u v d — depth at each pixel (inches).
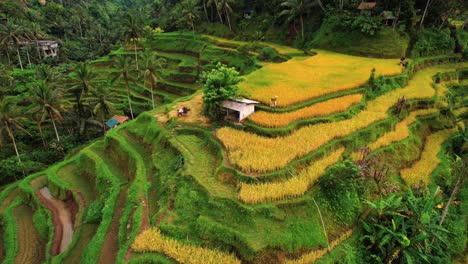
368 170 879.1
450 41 1968.5
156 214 789.2
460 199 927.7
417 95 1360.7
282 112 1093.8
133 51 2913.4
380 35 1875.0
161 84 2288.4
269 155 866.8
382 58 1829.5
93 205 992.9
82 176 1216.2
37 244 995.3
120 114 1937.7
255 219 709.3
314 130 1005.8
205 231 701.9
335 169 769.6
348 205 778.2
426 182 956.6
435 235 717.9
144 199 887.1
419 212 737.6
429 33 1945.1
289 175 823.7
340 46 2006.6
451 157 1124.5
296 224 714.8
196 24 2979.8
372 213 799.7
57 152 1558.8
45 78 1752.0
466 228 867.4
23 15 3014.3
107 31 3629.4
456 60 1959.9
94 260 748.0
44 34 2947.8
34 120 1754.4
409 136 1123.3
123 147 1155.9
